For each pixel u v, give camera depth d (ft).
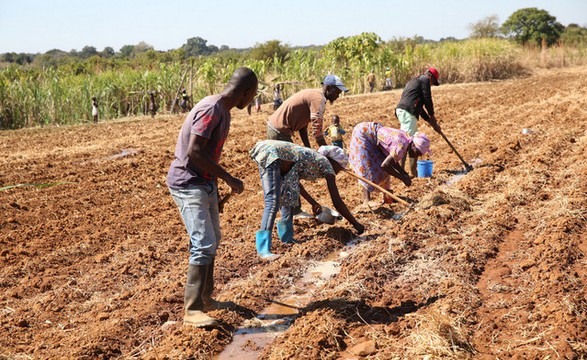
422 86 32.42
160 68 94.02
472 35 166.09
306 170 21.98
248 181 35.88
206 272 16.53
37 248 24.61
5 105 72.33
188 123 15.88
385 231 24.54
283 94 94.68
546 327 15.64
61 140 56.24
